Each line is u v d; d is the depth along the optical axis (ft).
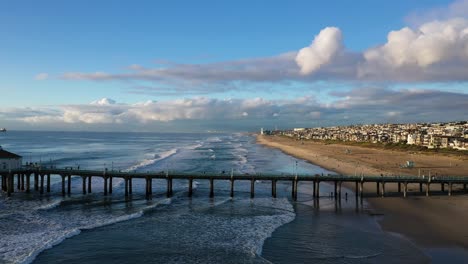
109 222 136.36
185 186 221.66
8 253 103.35
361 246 112.57
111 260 100.99
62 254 104.47
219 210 159.02
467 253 106.42
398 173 262.06
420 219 142.82
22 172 192.95
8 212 151.53
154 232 125.80
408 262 100.12
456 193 192.95
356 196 181.27
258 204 171.83
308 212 155.94
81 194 195.00
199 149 595.47
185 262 99.81
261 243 114.62
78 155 441.68
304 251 108.27
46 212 153.17
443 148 468.75
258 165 337.31
